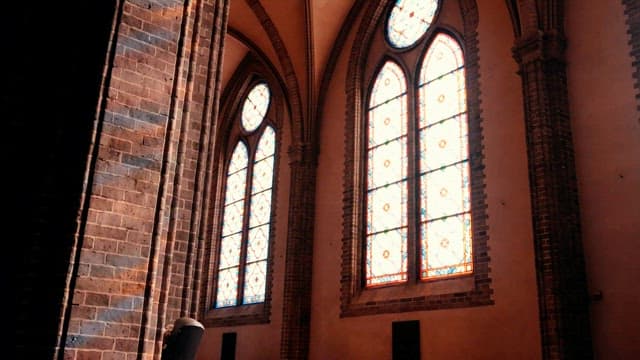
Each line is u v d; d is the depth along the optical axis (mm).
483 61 15234
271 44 21266
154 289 7777
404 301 15523
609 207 12000
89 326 7152
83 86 8297
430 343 14508
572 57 13344
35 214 7629
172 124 8430
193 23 9133
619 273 11555
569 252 11883
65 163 7887
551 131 12719
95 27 8664
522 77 13492
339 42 20469
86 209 7473
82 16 8922
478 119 14938
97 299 7285
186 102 8758
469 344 13617
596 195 12250
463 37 16281
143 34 8500
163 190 8117
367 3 19750
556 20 13453
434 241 15531
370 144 18703
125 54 8266
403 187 17078
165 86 8508
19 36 8852
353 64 19609
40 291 7277
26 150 8266
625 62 12461
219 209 25312
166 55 8641
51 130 8273
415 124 17094
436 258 15367
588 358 11391
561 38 13391
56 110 8367
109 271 7445
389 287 16500
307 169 20062
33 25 8922
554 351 11273
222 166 25875
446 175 15680
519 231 13281
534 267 12758
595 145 12516
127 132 8023
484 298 13586
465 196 15008
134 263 7656
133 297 7547
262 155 23750
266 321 20484
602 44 12914
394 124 17953
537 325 12398
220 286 23953
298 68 20641
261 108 24594
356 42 19719
